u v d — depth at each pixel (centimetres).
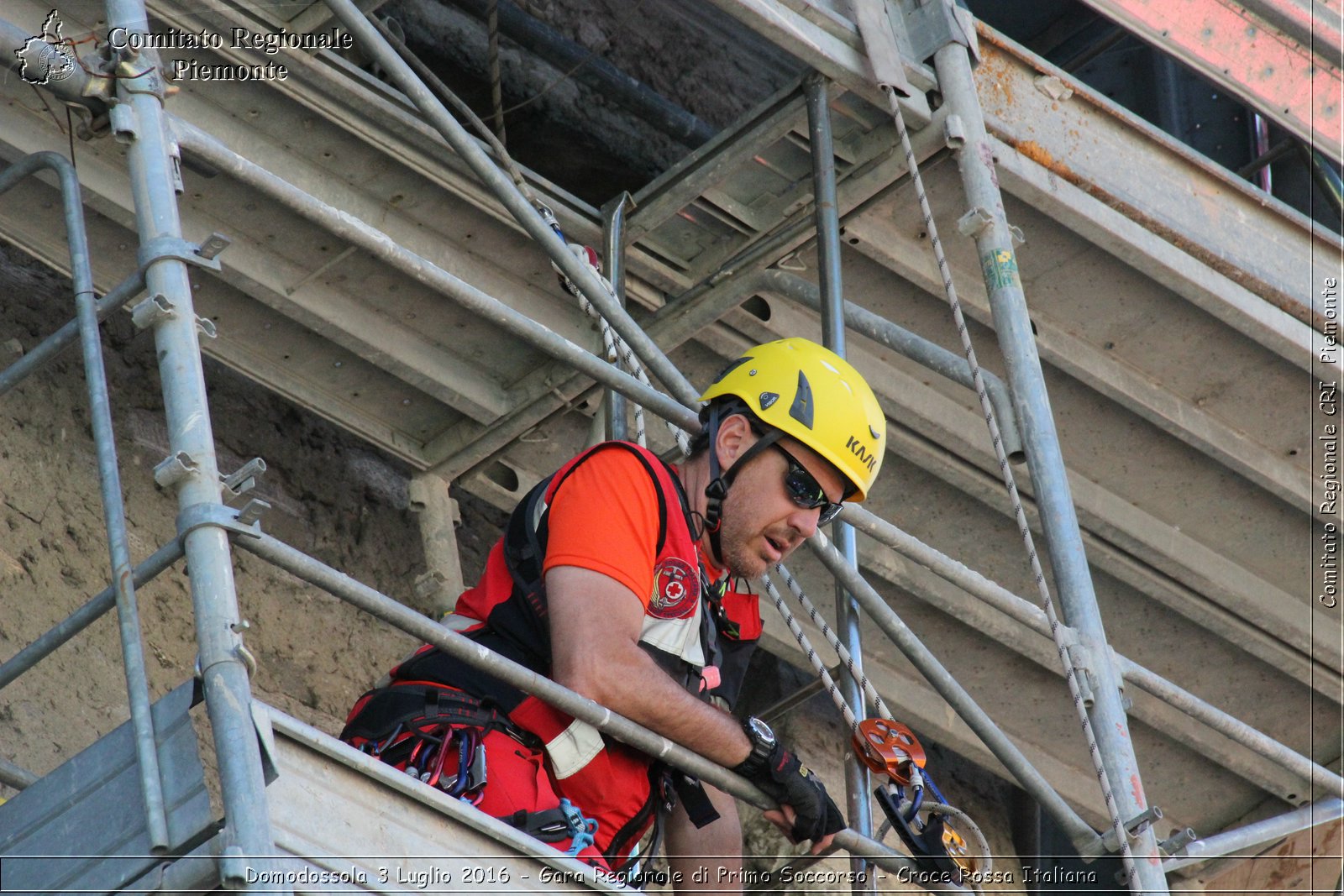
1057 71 1847
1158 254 1881
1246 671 2319
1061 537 1549
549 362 1941
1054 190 1819
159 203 1032
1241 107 2689
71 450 1773
